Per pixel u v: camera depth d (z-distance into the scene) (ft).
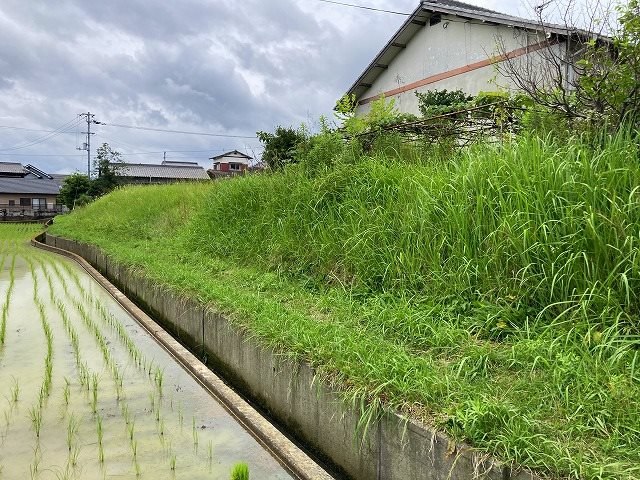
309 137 30.83
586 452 8.11
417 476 9.62
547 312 13.03
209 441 12.59
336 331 14.60
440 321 14.30
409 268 17.01
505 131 21.12
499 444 8.36
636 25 14.70
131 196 66.33
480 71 45.34
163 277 26.45
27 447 12.05
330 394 12.23
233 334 17.88
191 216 41.75
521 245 13.93
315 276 21.34
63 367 17.79
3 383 16.19
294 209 24.94
